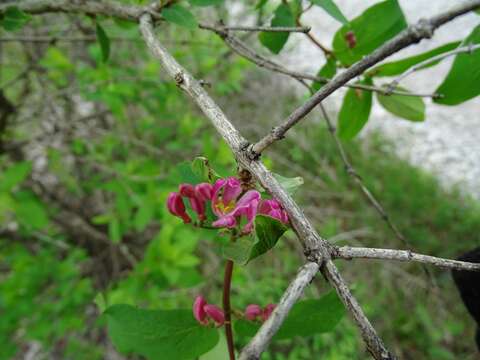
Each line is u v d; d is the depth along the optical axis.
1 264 0.41
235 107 0.55
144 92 0.38
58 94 0.35
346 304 0.09
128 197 0.32
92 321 0.41
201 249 0.43
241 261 0.11
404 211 0.60
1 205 0.29
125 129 0.41
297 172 0.56
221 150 0.29
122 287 0.29
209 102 0.12
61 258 0.44
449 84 0.16
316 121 0.65
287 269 0.46
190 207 0.14
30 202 0.30
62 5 0.18
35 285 0.32
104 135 0.38
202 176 0.13
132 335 0.13
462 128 0.81
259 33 0.19
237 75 0.39
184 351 0.13
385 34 0.18
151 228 0.46
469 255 0.15
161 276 0.30
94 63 0.41
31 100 0.42
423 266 0.20
